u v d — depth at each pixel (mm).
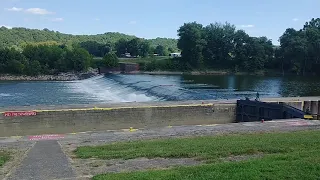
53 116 31906
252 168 12672
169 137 21594
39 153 16953
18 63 121188
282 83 94125
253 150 16453
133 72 135000
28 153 16922
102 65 137875
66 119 32250
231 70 142750
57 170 13695
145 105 35188
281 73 134250
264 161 13758
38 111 31531
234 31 151750
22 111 31203
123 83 79562
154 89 62906
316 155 14773
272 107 35438
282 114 34562
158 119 35031
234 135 21812
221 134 22578
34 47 135625
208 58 152750
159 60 148625
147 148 17391
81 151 17094
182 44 148125
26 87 86938
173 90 60250
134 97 58875
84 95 67688
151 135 22422
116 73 127812
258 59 138125
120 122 33781
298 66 131125
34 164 14641
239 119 38094
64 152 17234
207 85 84875
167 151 16500
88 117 32781
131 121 34125
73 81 108188
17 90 79500
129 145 18297
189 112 36062
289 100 39750
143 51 193250
